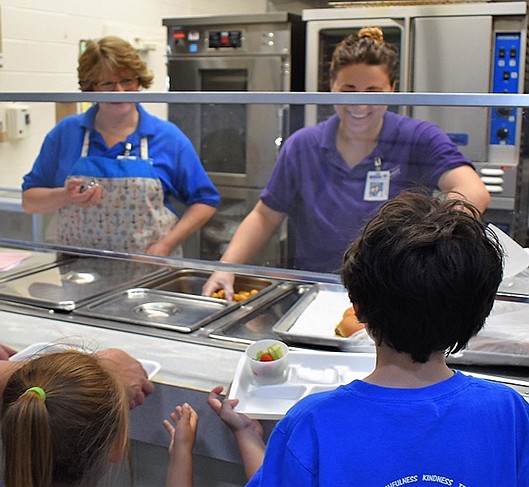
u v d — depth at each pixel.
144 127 1.84
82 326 1.48
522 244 1.42
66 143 1.89
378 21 2.96
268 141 1.68
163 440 1.25
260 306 1.62
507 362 1.22
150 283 1.78
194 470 1.28
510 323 1.25
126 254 1.63
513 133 1.50
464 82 2.91
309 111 1.62
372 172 1.58
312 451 0.84
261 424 1.14
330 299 1.59
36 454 0.93
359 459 0.83
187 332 1.45
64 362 1.02
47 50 2.95
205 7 3.81
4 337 1.42
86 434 0.96
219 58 3.23
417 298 0.83
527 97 1.18
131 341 1.40
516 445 0.86
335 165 1.60
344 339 1.33
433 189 1.53
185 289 1.83
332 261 1.63
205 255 1.80
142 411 1.26
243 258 1.70
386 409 0.85
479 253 0.85
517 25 2.84
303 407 0.89
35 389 0.96
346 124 1.57
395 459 0.82
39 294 1.67
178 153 1.81
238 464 1.23
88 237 1.84
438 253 0.84
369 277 0.87
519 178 1.47
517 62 2.87
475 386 0.88
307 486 0.83
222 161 1.76
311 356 1.26
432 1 2.96
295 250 1.68
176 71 3.34
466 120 1.51
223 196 1.78
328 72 3.15
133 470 1.34
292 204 1.67
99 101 1.47
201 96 1.38
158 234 1.82
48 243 1.79
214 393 1.18
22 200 1.88
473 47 2.87
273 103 1.34
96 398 0.98
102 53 2.00
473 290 0.85
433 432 0.83
